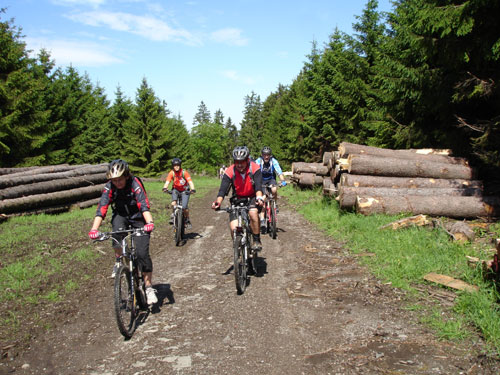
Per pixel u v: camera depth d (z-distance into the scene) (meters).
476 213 7.84
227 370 3.26
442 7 7.67
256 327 4.10
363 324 4.04
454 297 4.45
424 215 8.00
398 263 5.72
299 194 16.61
